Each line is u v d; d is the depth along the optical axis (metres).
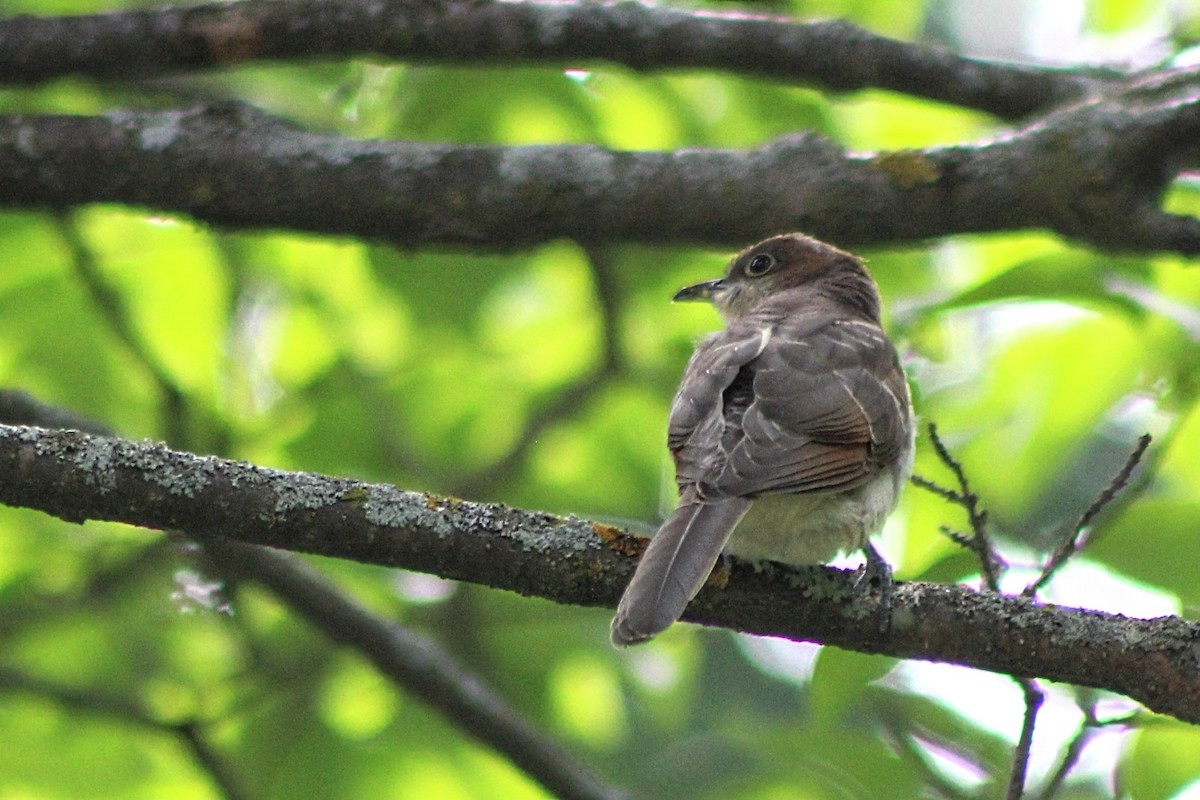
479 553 7.21
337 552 7.20
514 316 14.30
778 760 11.69
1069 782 10.82
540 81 12.36
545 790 11.40
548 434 13.15
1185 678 7.08
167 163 9.99
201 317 12.93
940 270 12.96
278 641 13.18
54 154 10.04
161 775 12.08
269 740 12.45
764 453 7.74
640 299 13.66
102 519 7.14
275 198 9.96
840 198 9.57
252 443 12.92
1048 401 11.20
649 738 16.09
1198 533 8.98
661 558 7.07
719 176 9.70
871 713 12.22
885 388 8.64
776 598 7.52
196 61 10.29
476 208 9.85
